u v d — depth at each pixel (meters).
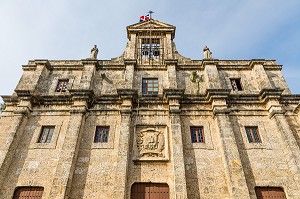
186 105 18.88
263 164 16.03
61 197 14.14
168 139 17.14
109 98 19.09
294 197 14.61
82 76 20.31
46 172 15.80
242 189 14.45
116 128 17.80
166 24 24.66
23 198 14.99
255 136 17.55
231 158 15.69
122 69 21.50
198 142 17.16
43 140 17.45
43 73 20.98
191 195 14.83
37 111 18.73
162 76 20.84
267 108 18.59
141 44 23.55
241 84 20.64
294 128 17.73
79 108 18.25
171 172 15.75
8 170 15.90
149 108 18.70
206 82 20.33
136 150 16.75
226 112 17.77
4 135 17.48
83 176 15.62
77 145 16.58
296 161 15.57
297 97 19.16
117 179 14.93
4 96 19.28
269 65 21.56
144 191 15.26
